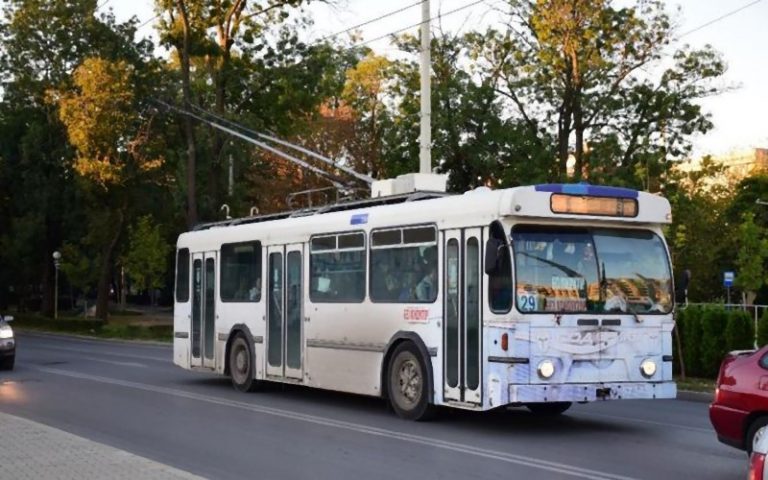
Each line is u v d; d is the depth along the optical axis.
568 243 12.26
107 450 10.31
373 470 9.99
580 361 12.02
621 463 10.30
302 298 16.17
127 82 41.41
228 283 18.72
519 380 11.70
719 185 58.12
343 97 50.00
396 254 13.90
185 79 38.31
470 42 39.88
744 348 19.62
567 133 38.88
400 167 41.44
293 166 48.19
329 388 15.33
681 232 34.34
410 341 13.57
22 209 55.72
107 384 19.75
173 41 38.84
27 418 14.31
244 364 18.05
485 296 12.08
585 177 36.78
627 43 37.56
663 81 38.28
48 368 24.20
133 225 56.16
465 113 39.19
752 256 38.47
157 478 8.74
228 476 9.74
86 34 48.03
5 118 54.75
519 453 10.98
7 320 23.91
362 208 15.18
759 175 58.91
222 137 40.53
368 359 14.38
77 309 77.56
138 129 43.28
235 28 39.00
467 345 12.39
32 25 50.75
